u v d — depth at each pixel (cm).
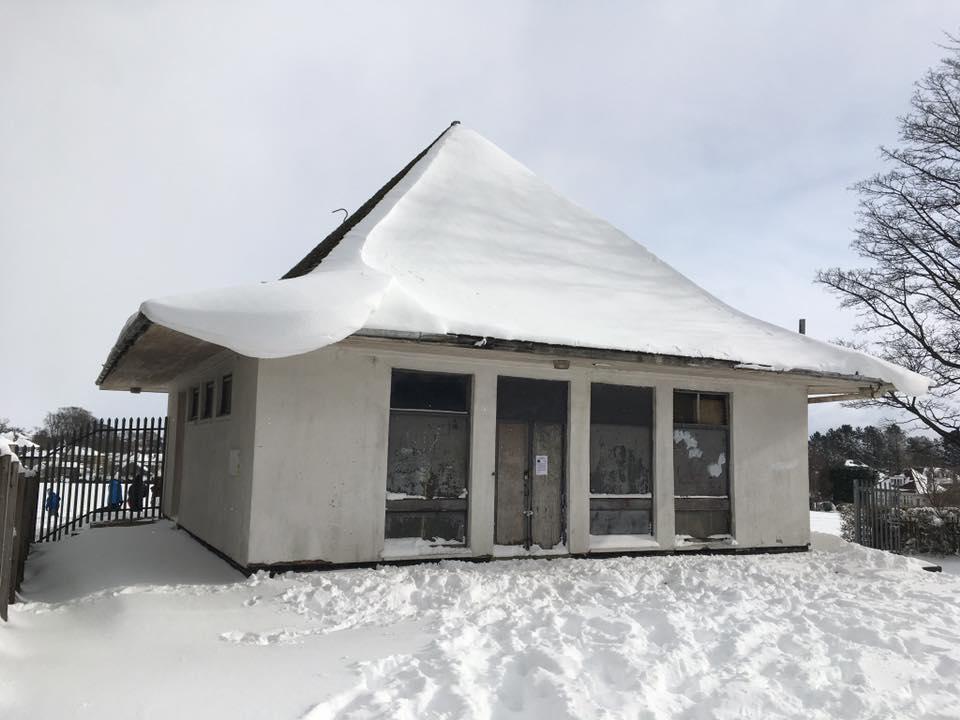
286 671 478
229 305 699
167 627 607
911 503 1622
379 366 902
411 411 931
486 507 953
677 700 464
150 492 1933
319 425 864
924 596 830
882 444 3716
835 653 569
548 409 1025
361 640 568
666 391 1099
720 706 454
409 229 1144
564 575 852
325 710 407
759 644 580
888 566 1051
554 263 1222
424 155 1468
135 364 1216
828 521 2455
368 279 825
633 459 1080
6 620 608
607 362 963
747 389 1167
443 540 934
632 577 866
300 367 862
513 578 820
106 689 436
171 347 1001
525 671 491
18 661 490
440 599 723
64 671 471
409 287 935
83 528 1500
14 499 697
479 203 1306
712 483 1138
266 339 675
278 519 833
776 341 1148
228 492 962
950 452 2380
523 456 1005
